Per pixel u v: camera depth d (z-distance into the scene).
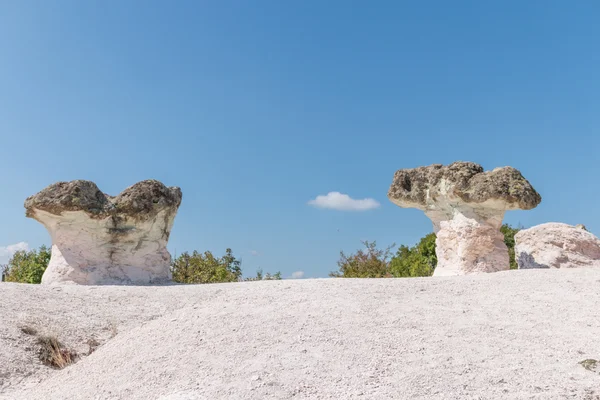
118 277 12.88
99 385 6.41
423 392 5.38
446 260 13.89
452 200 13.65
